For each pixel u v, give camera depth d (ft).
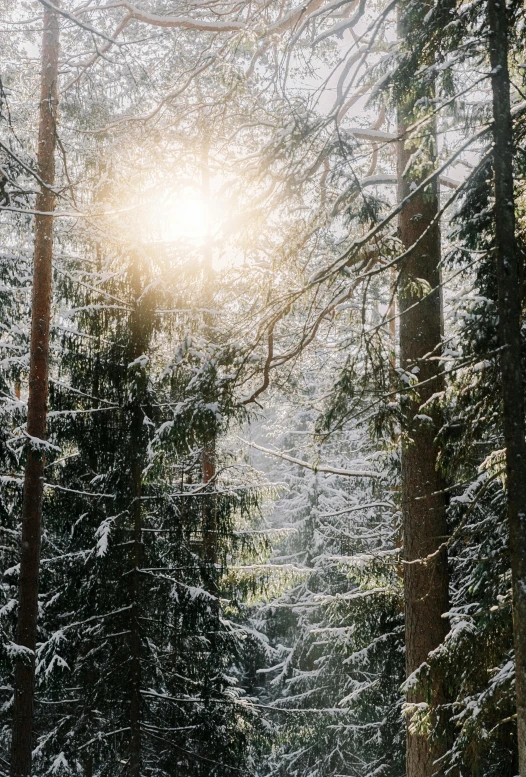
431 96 19.66
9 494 35.83
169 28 36.11
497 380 19.25
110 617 35.53
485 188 20.31
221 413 21.18
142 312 35.01
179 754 36.52
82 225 34.73
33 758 38.96
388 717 39.88
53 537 45.47
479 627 20.13
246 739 38.29
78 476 39.01
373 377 20.81
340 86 24.02
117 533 35.78
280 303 20.76
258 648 51.57
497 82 16.16
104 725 35.68
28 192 23.48
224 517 38.78
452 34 18.20
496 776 26.73
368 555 34.04
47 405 34.86
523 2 17.94
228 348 21.30
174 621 36.29
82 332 36.81
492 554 21.81
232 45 21.77
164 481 35.29
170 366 22.18
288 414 49.29
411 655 24.79
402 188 26.32
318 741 53.06
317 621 57.88
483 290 20.39
